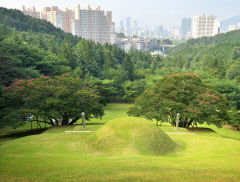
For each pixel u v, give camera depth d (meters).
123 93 81.25
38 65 62.41
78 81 34.88
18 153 16.09
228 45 169.75
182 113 29.11
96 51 117.81
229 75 103.81
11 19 151.12
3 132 31.88
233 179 10.15
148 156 15.77
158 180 9.95
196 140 21.41
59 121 40.94
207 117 29.36
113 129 19.20
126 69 103.31
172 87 32.56
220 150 17.88
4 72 40.31
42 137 21.52
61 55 85.00
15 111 28.59
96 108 32.88
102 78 91.12
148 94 33.56
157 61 148.38
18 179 9.95
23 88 30.64
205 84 34.97
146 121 20.25
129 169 11.60
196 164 13.00
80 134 22.67
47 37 141.00
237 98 70.56
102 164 12.69
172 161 13.88
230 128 41.34
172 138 21.80
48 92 31.11
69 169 11.56
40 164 12.62
